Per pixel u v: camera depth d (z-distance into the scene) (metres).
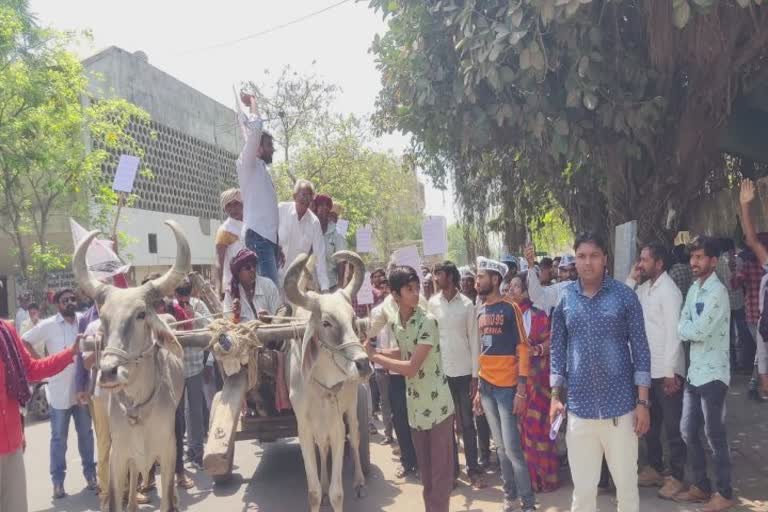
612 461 4.24
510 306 5.60
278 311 6.23
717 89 7.31
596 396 4.20
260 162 7.32
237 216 7.76
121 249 17.42
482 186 11.48
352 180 26.47
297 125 25.72
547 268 9.19
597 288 4.32
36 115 13.04
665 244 8.23
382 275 9.30
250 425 6.28
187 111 24.75
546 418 6.15
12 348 4.22
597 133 7.46
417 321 4.72
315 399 5.15
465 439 6.48
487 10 6.70
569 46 6.41
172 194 23.14
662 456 6.30
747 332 10.51
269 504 6.34
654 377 5.71
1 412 4.14
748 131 9.18
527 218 11.61
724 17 6.75
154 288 4.65
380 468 7.30
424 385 4.79
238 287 6.38
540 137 7.24
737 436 7.27
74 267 4.58
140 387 4.67
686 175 7.95
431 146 9.41
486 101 7.38
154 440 4.91
